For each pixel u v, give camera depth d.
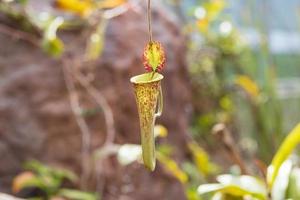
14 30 2.10
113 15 2.18
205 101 3.58
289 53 4.23
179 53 2.63
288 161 1.39
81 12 2.17
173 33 2.65
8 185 2.04
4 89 2.05
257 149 3.35
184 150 2.61
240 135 3.65
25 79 2.09
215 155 3.33
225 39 3.53
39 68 2.12
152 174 2.29
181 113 2.63
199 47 3.58
